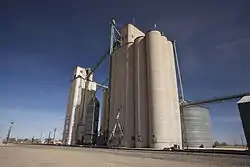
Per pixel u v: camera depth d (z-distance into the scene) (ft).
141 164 43.62
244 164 43.04
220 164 43.50
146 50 164.25
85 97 263.90
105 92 243.60
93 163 45.16
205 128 180.34
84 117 252.42
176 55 215.31
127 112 159.94
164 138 132.05
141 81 157.99
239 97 151.43
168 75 163.63
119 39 206.90
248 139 81.66
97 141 193.67
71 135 237.86
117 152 87.45
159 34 167.63
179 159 55.06
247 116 84.02
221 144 335.06
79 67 283.38
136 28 206.39
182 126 178.09
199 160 51.62
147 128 140.87
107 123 185.26
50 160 51.11
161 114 137.90
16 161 47.88
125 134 153.38
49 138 382.01
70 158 57.88
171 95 158.40
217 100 164.45
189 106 184.75
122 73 180.34
